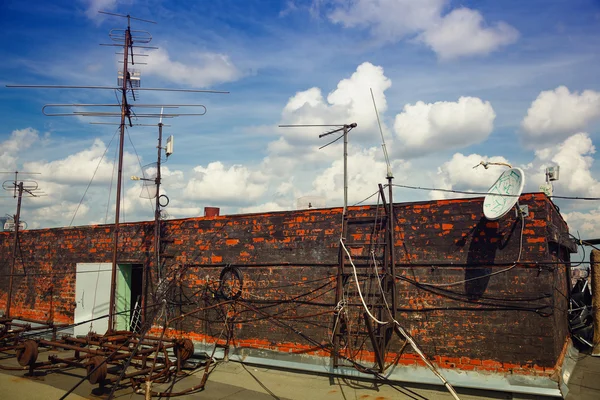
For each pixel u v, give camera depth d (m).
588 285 15.55
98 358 10.16
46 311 17.34
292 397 9.84
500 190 9.73
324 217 12.07
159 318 14.22
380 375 10.47
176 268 14.14
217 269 13.46
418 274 10.74
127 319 15.64
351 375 10.88
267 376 11.40
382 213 11.33
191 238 14.06
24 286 18.34
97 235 16.38
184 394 10.04
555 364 9.44
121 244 15.59
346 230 11.54
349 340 10.75
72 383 10.91
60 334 16.33
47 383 10.92
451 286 10.39
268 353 12.19
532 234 9.84
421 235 10.84
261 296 12.57
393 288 10.47
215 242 13.59
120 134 13.77
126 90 13.83
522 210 9.76
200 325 13.44
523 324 9.68
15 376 11.55
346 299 11.19
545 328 9.49
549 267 9.61
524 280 9.80
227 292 13.08
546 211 9.86
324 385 10.62
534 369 9.46
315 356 11.61
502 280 9.98
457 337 10.18
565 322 13.30
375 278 11.10
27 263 18.42
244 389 10.42
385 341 10.79
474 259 10.28
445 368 10.14
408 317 10.65
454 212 10.61
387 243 10.95
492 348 9.85
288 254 12.38
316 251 12.02
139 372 10.22
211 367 12.13
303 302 11.97
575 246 14.45
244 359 12.38
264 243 12.78
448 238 10.58
